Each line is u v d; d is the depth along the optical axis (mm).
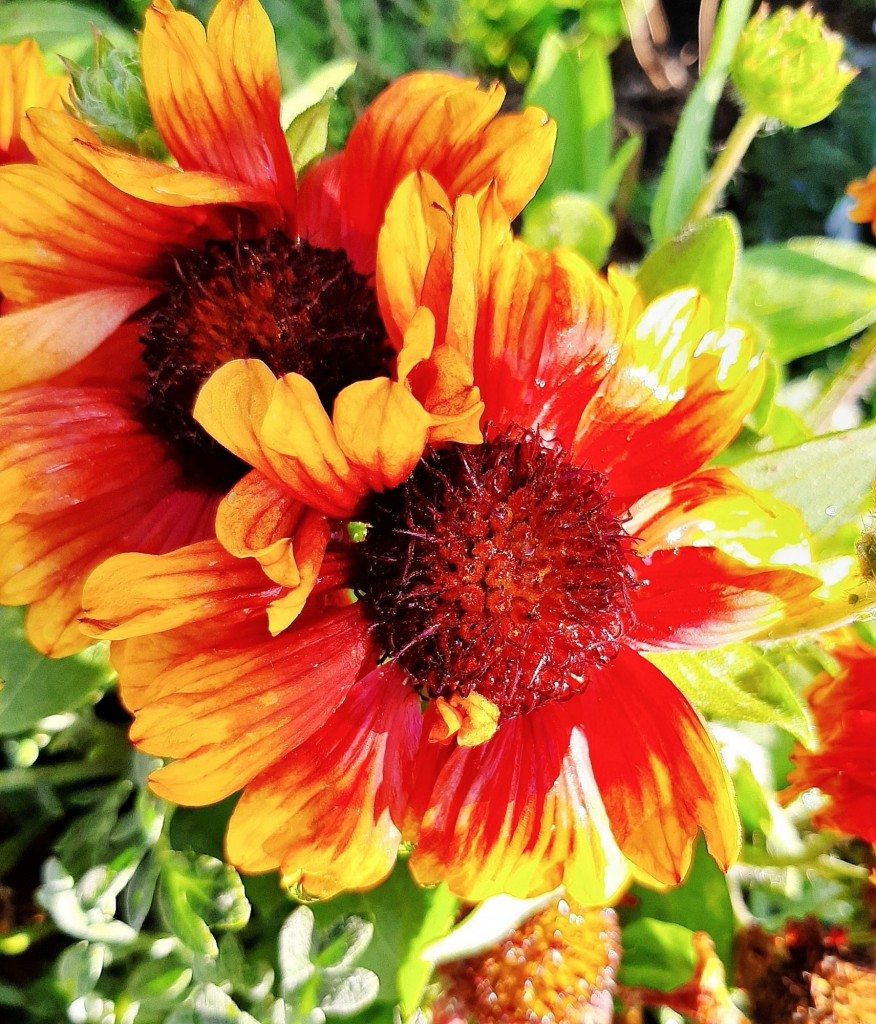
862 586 91
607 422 94
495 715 82
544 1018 110
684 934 121
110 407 97
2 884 117
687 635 95
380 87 221
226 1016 97
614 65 261
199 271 97
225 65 86
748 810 125
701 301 88
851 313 136
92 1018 100
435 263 75
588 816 92
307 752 84
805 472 105
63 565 93
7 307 102
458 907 109
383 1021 111
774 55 122
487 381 89
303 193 102
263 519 73
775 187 253
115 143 94
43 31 139
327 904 111
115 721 129
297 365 96
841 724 105
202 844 113
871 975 114
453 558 90
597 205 146
